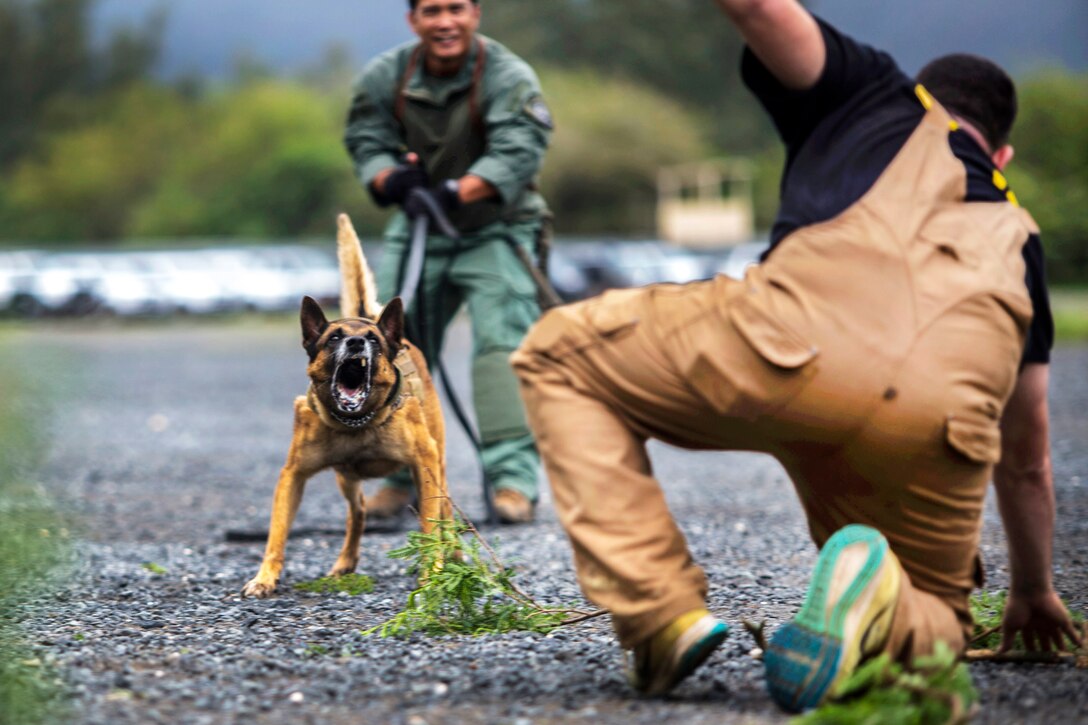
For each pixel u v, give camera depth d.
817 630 4.82
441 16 10.47
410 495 10.94
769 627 6.74
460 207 10.23
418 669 5.84
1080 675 5.68
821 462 4.99
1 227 101.12
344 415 7.80
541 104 10.60
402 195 10.29
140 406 22.50
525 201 11.09
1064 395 21.30
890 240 4.91
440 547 6.77
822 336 4.82
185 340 41.38
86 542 9.89
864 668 4.75
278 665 5.94
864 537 4.90
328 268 54.81
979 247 4.98
